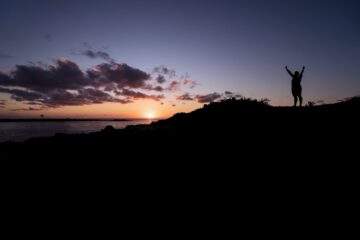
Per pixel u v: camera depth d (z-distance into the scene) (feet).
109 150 46.11
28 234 21.26
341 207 19.52
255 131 42.42
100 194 28.02
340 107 46.44
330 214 18.92
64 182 33.19
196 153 37.01
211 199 23.67
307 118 43.78
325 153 29.30
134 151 43.06
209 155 35.29
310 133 36.47
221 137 42.60
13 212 25.67
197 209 22.30
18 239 20.56
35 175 37.22
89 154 45.44
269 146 34.63
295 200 21.44
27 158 48.32
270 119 47.75
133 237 19.26
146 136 52.70
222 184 26.35
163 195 25.88
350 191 21.33
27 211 25.70
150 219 21.59
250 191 24.06
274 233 17.70
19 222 23.52
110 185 30.30
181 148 40.47
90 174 35.04
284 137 36.99
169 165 34.17
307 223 18.30
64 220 23.07
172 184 28.19
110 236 19.71
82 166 39.14
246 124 47.67
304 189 22.88
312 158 28.68
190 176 29.60
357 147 29.07
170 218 21.43
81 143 55.36
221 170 29.84
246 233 18.11
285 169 27.32
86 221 22.49
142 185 29.01
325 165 26.55
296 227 18.03
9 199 29.04
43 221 23.21
